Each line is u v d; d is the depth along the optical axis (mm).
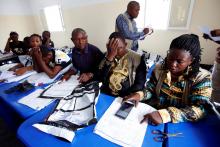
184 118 722
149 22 2918
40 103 972
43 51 1519
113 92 1189
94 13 3527
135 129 691
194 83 765
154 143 624
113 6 3201
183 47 706
